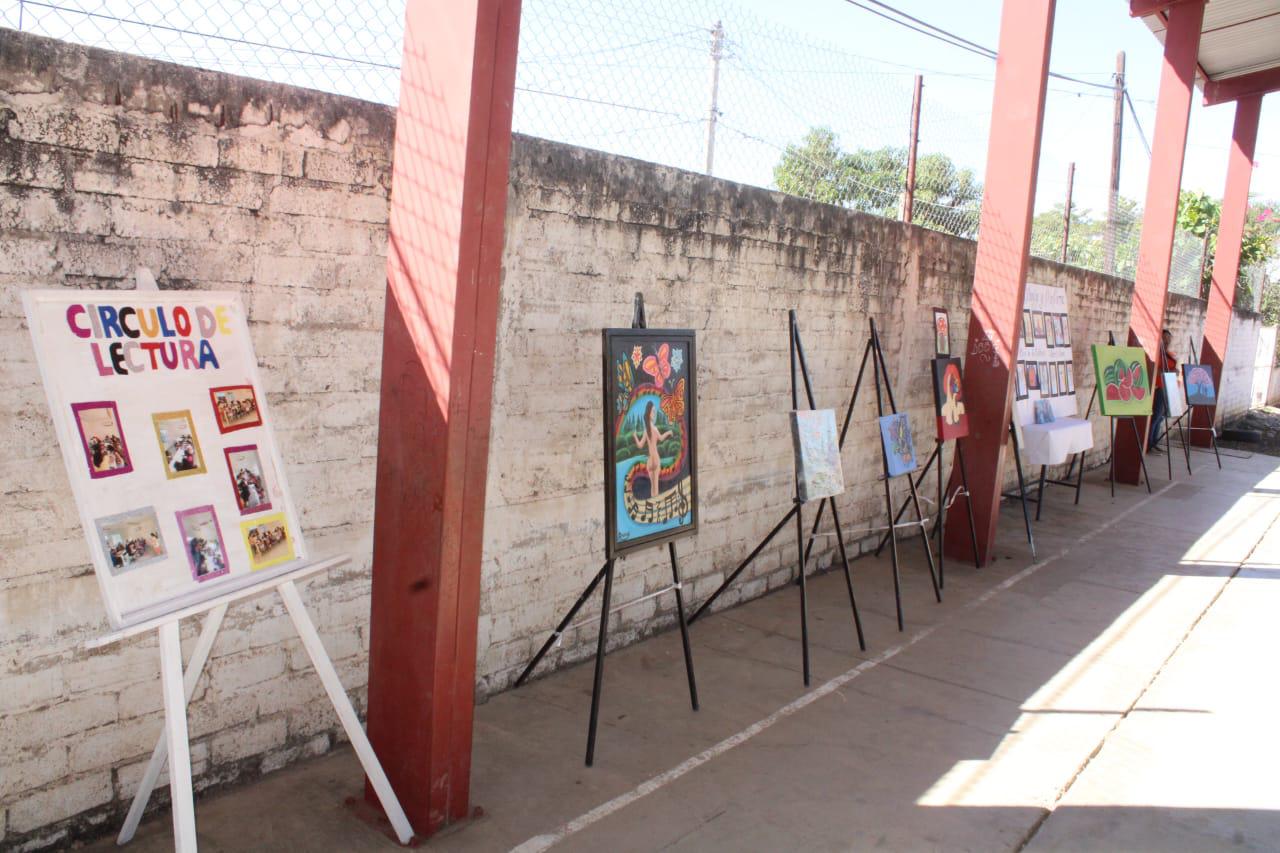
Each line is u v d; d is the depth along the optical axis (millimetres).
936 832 3154
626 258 4301
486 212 2783
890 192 6922
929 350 7207
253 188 2920
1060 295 8625
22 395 2498
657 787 3336
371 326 3297
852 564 6527
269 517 2611
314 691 3346
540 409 4012
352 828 2953
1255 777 3656
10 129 2406
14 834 2613
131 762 2848
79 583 2662
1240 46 11312
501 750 3541
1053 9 6074
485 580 3895
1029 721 4090
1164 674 4727
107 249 2619
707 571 5180
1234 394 16578
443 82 2732
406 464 2889
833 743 3766
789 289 5449
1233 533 8133
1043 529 7973
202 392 2512
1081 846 3127
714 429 5043
